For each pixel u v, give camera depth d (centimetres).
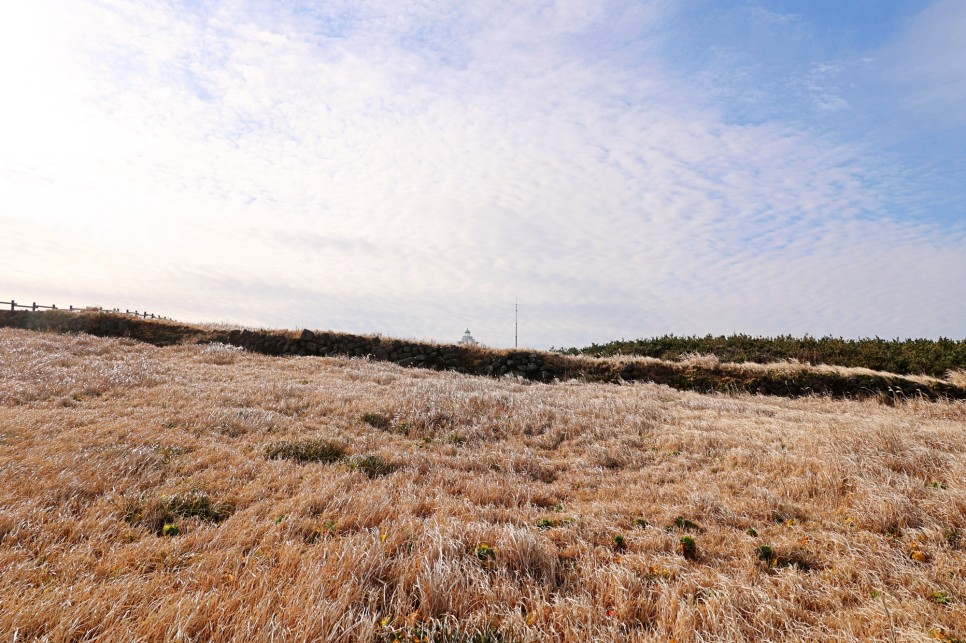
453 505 705
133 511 625
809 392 1919
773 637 412
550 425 1305
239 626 366
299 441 1012
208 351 2325
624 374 2336
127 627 362
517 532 559
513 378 2412
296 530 589
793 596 477
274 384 1630
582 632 400
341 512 660
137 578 446
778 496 775
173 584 443
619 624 421
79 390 1332
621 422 1316
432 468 919
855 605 471
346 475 816
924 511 659
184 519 613
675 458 1023
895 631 410
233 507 671
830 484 795
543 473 957
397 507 675
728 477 890
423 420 1284
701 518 714
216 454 877
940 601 470
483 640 381
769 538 634
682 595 471
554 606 438
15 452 797
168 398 1327
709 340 2972
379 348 2725
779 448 1009
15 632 348
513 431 1264
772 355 2466
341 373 2044
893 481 765
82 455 793
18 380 1383
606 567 522
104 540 533
